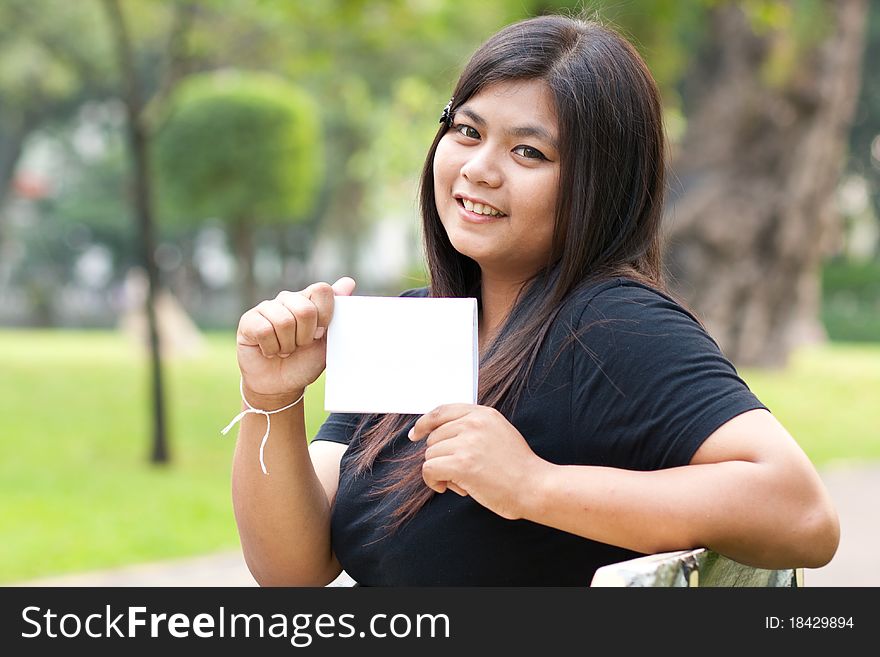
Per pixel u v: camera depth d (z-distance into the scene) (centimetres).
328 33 1276
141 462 1131
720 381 185
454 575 206
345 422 253
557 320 202
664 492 177
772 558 179
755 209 1681
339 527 228
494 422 186
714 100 1694
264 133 2083
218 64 1527
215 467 1123
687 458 183
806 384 1716
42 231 4497
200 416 1428
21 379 1723
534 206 207
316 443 252
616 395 190
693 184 1698
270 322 202
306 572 234
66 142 4391
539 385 199
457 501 204
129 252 4538
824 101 1650
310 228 4369
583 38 211
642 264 212
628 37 244
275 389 212
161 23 1431
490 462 183
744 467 177
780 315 1777
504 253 213
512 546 201
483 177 208
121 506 909
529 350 202
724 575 185
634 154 210
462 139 214
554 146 205
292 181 2128
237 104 2070
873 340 3600
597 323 195
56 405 1505
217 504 926
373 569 221
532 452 187
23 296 4212
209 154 2070
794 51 1377
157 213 2192
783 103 1652
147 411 1486
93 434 1295
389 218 4038
